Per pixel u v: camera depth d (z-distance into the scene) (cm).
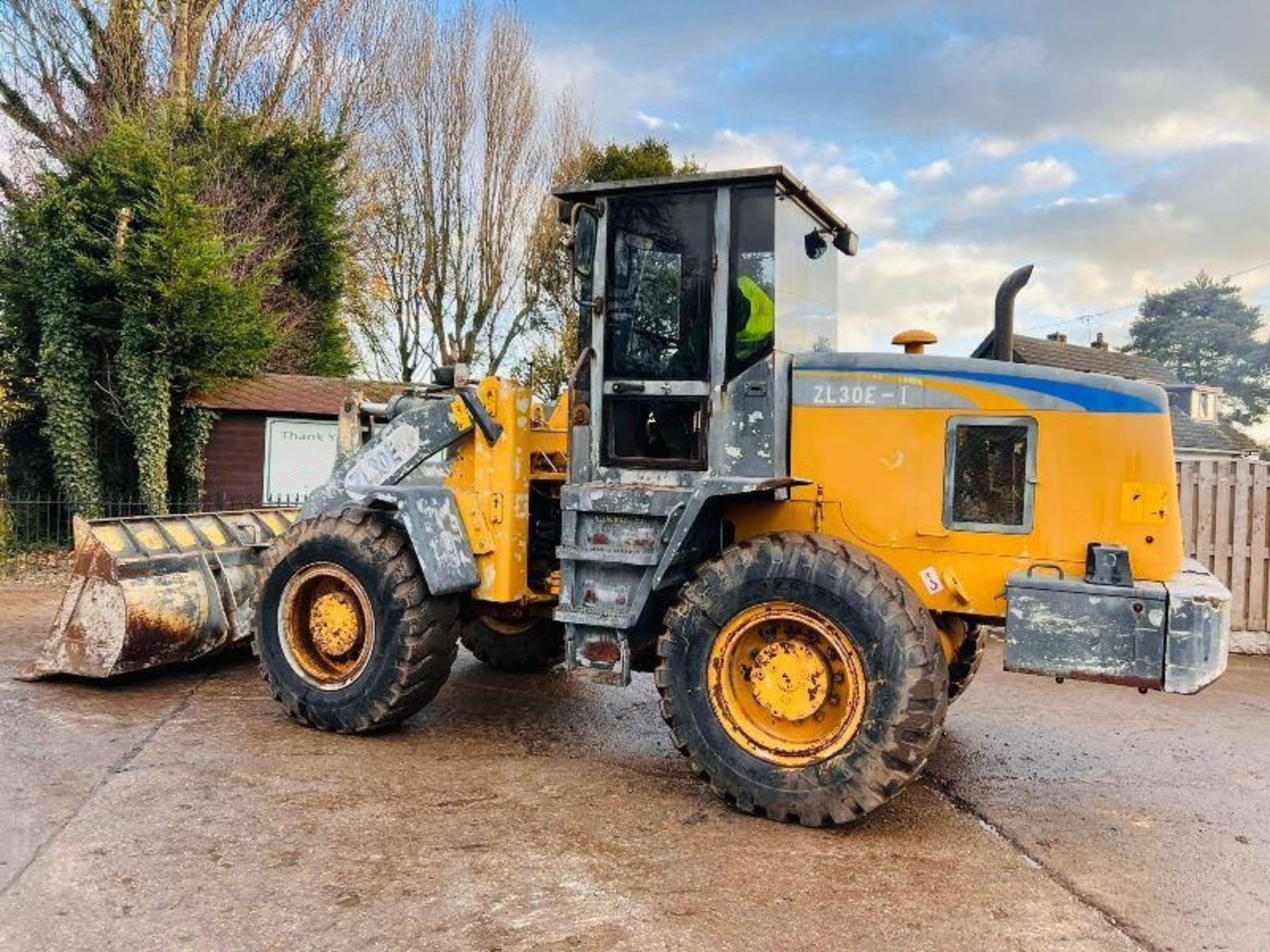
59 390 1173
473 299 2344
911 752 361
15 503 1138
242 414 1328
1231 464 789
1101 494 385
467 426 484
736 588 391
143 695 553
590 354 448
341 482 536
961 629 444
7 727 484
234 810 382
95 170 1190
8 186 1501
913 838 377
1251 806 425
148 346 1201
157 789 401
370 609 473
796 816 379
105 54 1603
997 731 540
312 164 1688
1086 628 371
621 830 374
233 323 1244
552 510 532
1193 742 524
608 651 430
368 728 477
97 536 563
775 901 317
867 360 418
